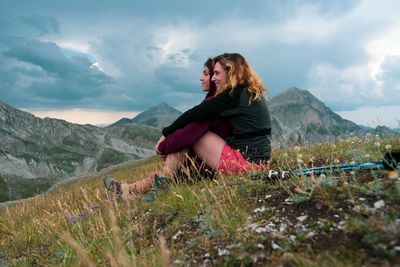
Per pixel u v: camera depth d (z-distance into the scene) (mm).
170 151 2000
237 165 1893
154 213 1705
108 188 2156
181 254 1266
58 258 1572
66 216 2117
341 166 1524
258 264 1094
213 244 1264
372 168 1468
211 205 1544
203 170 2037
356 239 1035
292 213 1305
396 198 1185
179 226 1512
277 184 1575
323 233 1121
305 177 1459
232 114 1958
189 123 1961
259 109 1990
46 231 2078
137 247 1501
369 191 1246
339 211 1214
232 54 2029
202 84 2346
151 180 2121
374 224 1034
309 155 2133
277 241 1156
